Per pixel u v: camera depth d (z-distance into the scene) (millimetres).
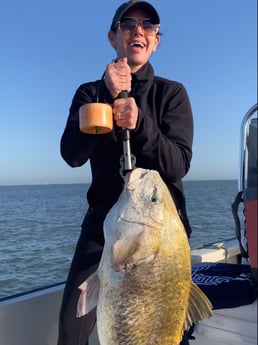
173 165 2152
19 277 9461
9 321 2619
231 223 17703
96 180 2447
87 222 2484
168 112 2389
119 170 2355
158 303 1777
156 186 1857
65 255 12000
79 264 2389
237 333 2332
